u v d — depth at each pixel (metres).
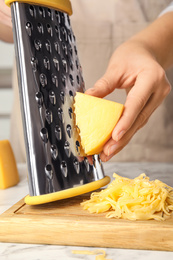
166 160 1.80
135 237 0.69
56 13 0.86
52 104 0.81
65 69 0.86
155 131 1.79
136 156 1.82
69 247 0.71
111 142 0.84
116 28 1.79
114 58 1.07
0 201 1.01
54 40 0.83
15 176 1.17
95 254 0.67
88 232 0.71
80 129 0.81
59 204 0.85
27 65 0.77
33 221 0.73
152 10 1.83
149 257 0.66
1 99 2.23
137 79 0.95
